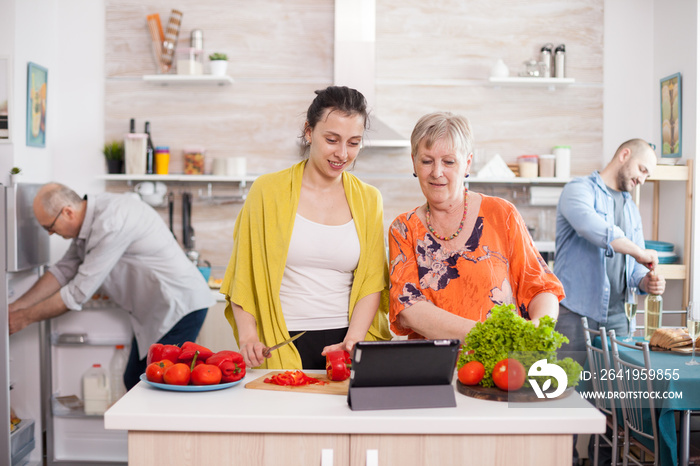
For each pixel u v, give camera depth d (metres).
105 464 3.59
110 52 4.20
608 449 2.96
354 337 1.87
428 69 4.27
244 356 1.74
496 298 1.86
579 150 4.32
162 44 4.12
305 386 1.61
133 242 3.28
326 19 4.24
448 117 1.84
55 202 3.19
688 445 2.37
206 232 4.26
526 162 4.18
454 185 1.85
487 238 1.90
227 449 1.40
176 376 1.56
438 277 1.89
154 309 3.38
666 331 2.74
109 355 3.61
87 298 3.26
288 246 1.91
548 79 4.15
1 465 3.14
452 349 1.44
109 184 4.19
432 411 1.42
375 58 4.26
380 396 1.44
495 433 1.39
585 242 3.18
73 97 4.18
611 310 3.23
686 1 3.88
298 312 1.93
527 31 4.29
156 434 1.40
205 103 4.25
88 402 3.53
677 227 4.00
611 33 4.29
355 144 1.87
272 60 4.25
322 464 1.40
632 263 3.21
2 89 3.48
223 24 4.23
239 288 1.92
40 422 3.55
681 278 3.83
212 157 4.26
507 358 1.52
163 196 4.18
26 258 3.26
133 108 4.22
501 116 4.30
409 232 1.93
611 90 4.30
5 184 3.50
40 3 3.89
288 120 4.25
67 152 4.18
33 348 3.52
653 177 3.81
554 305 1.85
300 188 1.96
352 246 1.95
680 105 3.94
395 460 1.40
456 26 4.27
